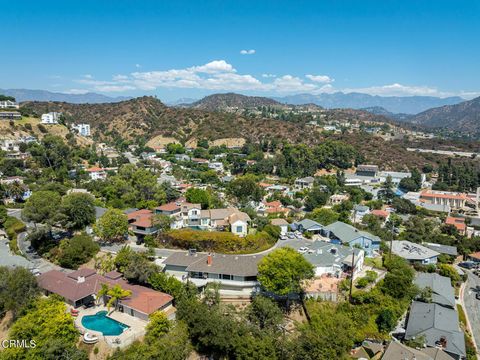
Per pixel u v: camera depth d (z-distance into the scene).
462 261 91.44
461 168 187.88
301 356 45.81
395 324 56.09
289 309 55.38
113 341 45.44
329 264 64.12
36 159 143.38
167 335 46.69
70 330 45.72
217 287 55.69
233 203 116.81
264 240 75.25
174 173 162.38
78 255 66.81
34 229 75.69
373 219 104.00
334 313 53.94
